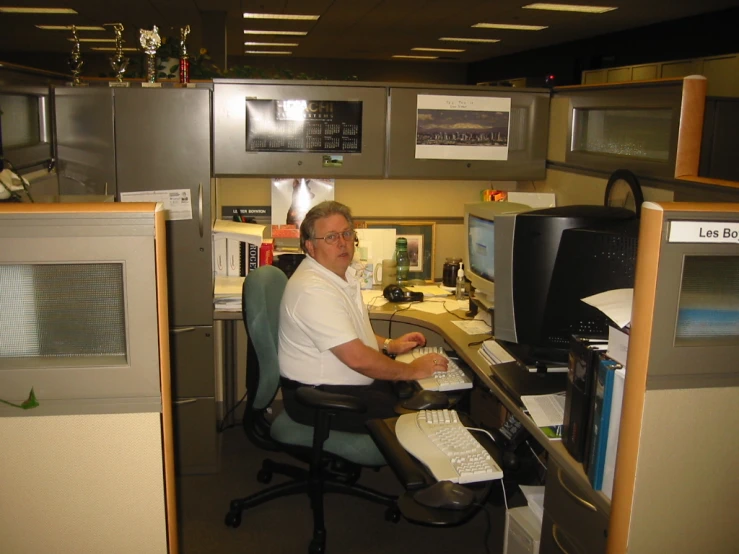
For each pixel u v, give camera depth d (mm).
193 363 2725
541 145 2980
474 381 2770
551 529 1706
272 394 2273
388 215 3217
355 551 2307
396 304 2893
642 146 2291
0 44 13289
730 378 1266
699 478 1315
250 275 2275
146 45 2764
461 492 1566
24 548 1255
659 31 9438
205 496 2652
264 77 3168
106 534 1267
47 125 2488
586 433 1487
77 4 8609
